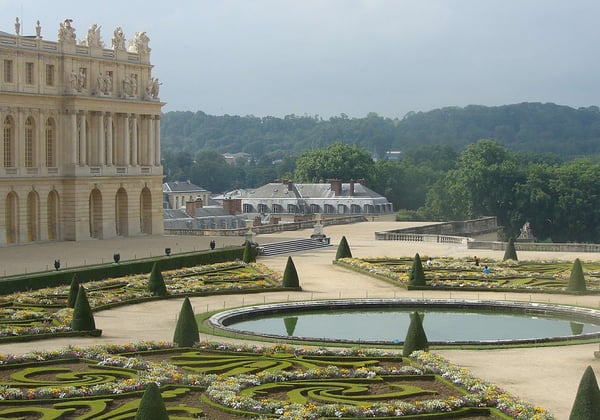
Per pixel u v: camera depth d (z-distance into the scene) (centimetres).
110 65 19012
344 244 15925
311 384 7231
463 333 10225
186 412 6481
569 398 7112
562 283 13250
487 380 7669
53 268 13562
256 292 12688
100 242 17962
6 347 8812
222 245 17225
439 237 19300
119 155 19325
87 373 7494
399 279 13512
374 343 9212
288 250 17812
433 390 7150
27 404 6681
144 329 9912
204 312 10975
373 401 6844
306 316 11294
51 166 17962
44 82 17675
